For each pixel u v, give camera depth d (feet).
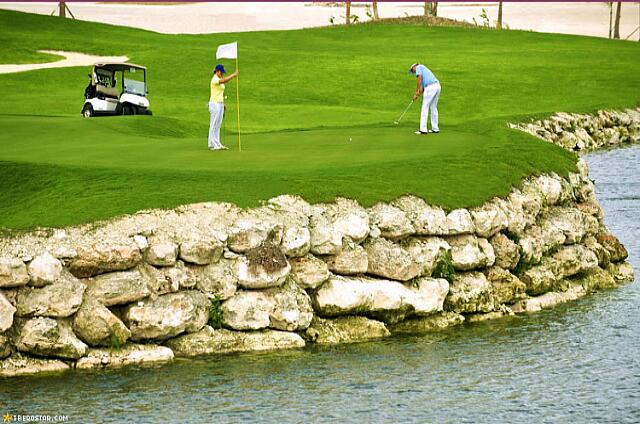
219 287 72.74
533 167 102.01
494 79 262.67
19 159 90.48
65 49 287.48
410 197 84.99
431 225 83.30
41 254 68.18
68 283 67.62
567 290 93.15
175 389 63.57
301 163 92.02
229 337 71.87
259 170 86.74
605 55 307.78
